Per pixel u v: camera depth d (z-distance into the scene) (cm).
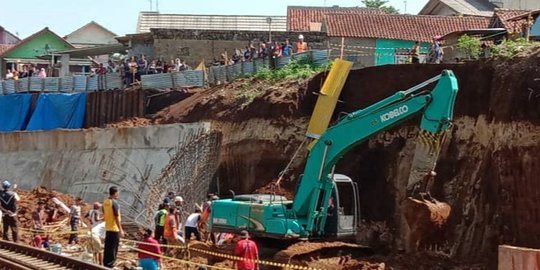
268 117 2925
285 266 1752
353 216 2116
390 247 2342
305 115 2858
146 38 4728
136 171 3009
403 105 1944
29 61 6244
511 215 2122
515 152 2155
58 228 2684
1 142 3447
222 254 2041
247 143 2934
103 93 3800
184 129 2962
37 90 4084
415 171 2388
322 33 4434
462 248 2147
